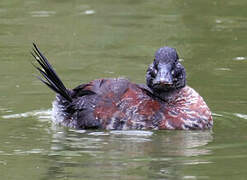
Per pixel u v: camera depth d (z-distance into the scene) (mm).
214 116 13688
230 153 11117
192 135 12391
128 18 22344
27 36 20188
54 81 13266
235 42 19672
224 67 17312
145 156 10984
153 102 13031
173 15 22797
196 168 10320
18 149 11406
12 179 9883
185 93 13328
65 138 12117
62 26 21250
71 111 13148
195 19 22297
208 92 15203
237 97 14828
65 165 10500
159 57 13133
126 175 10016
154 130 12703
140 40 19844
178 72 13219
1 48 19016
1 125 12969
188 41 19750
